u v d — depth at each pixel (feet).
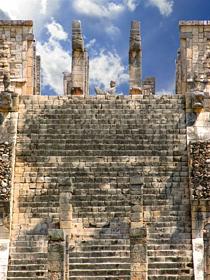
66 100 107.86
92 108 106.73
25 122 104.17
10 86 119.96
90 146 100.07
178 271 84.02
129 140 101.09
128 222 90.58
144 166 97.76
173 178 96.53
